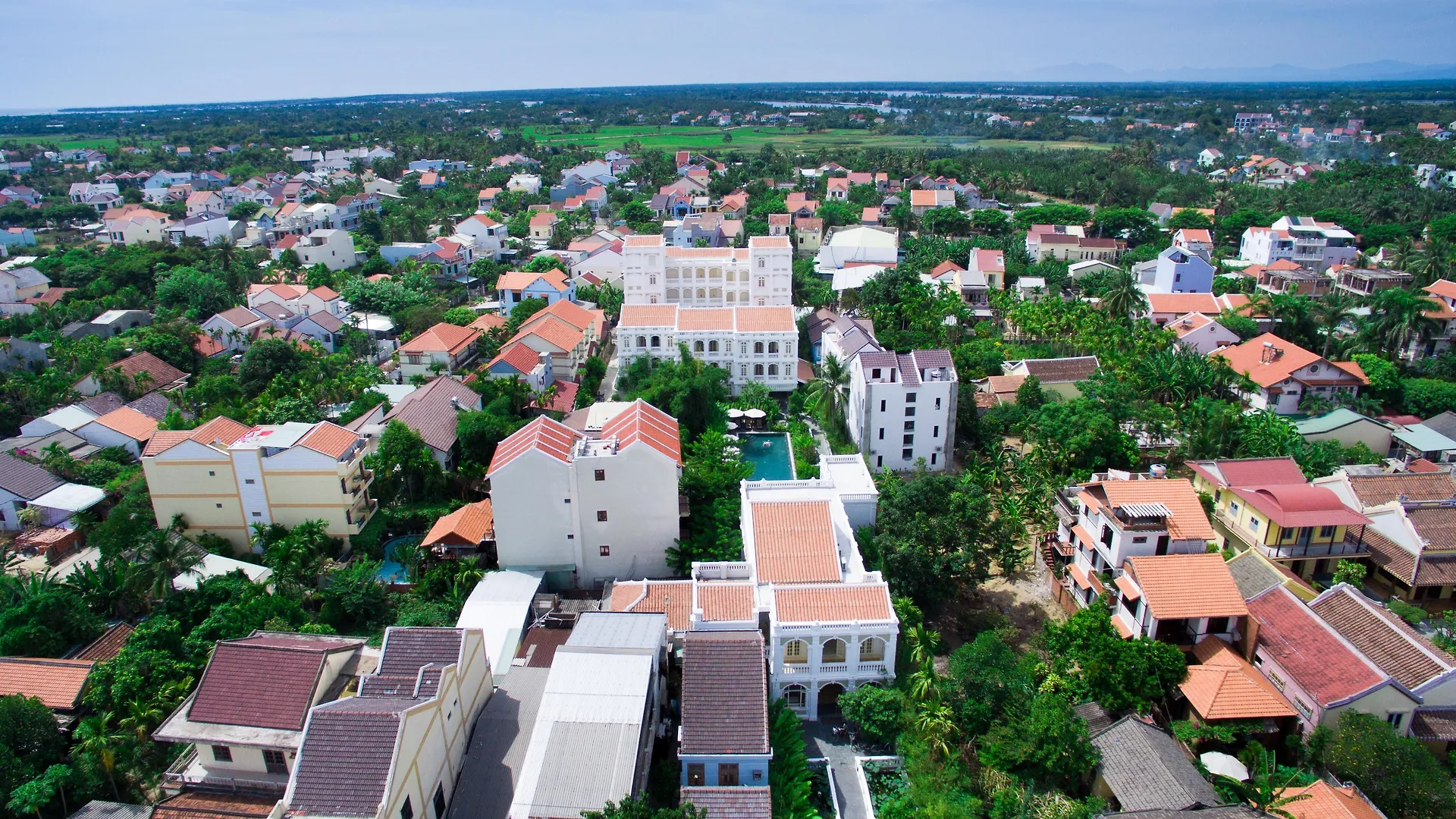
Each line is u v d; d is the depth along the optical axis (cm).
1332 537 6944
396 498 8394
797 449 9956
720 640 5494
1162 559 6175
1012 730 5325
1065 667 5934
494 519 7312
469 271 17838
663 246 13338
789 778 5112
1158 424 9519
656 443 7281
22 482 8431
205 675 5134
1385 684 5175
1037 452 9012
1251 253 18525
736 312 11631
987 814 5025
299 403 9938
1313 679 5419
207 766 4944
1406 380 11075
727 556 7281
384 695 4847
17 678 5725
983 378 11500
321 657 5194
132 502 8194
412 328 14112
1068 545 7375
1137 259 17750
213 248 17962
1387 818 4762
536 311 13988
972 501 7044
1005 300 14250
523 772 4697
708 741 4997
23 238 19638
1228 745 5350
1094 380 10212
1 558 7406
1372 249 18475
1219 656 5809
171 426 9575
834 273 16800
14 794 4856
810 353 12950
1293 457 8656
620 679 5275
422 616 6644
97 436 9750
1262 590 6212
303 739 4312
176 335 12569
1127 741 5150
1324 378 10731
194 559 6988
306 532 7519
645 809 4312
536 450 7094
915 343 12144
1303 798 4578
